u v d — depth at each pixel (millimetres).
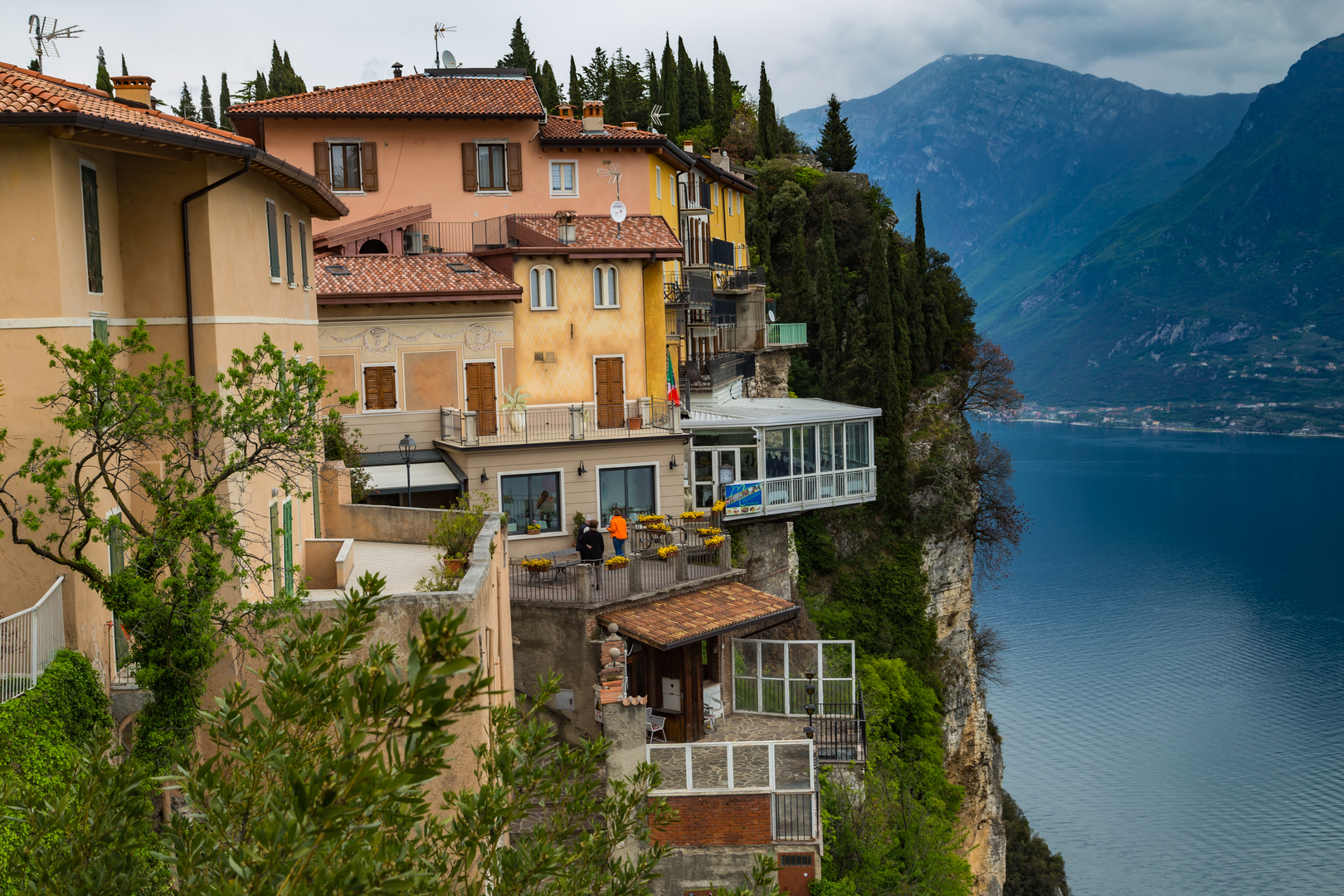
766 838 24578
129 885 7570
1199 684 144625
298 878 6160
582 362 41250
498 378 39625
